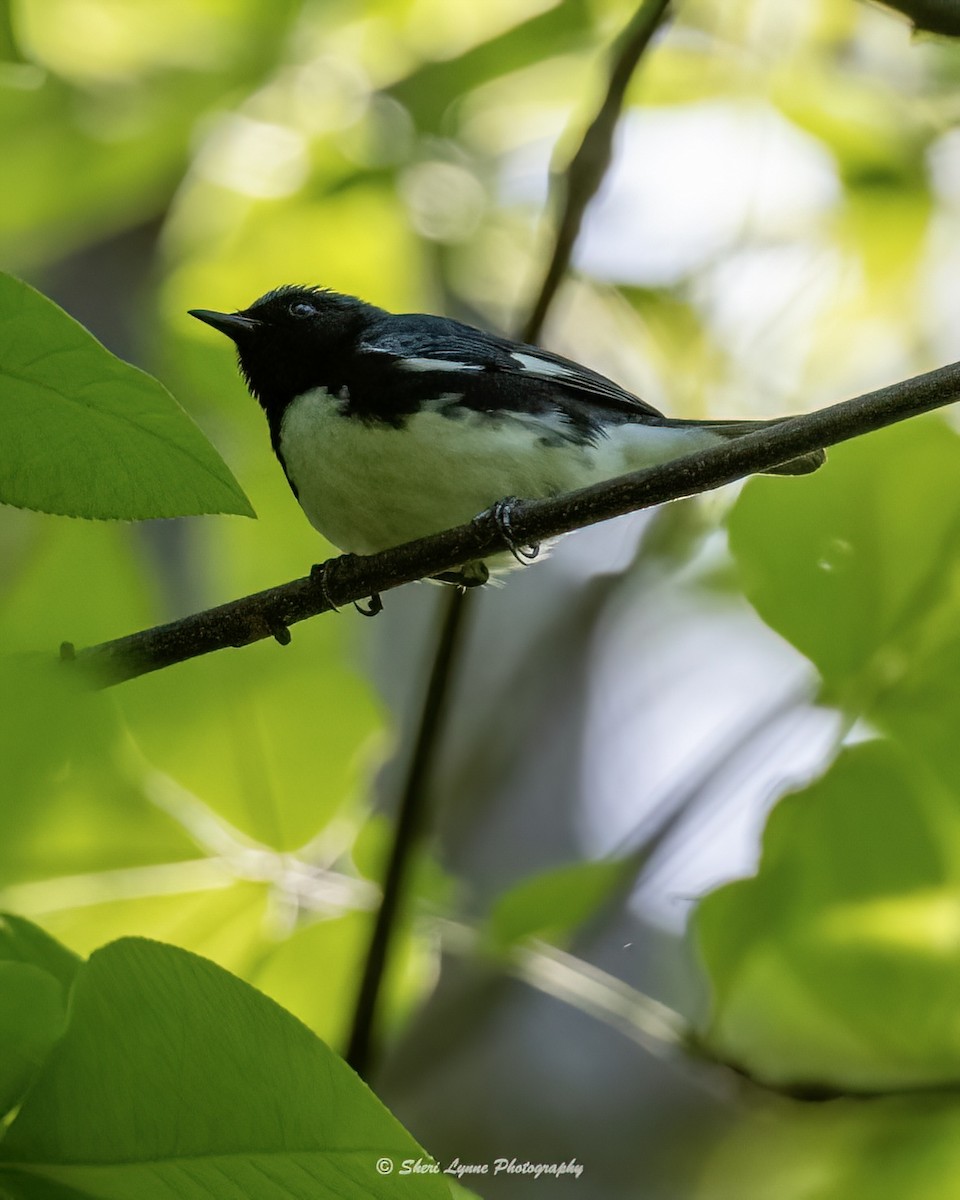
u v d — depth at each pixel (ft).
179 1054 14.88
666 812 33.37
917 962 28.63
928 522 27.68
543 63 41.83
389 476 32.45
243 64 39.65
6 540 31.01
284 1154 14.96
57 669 12.48
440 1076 45.73
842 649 27.73
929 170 42.24
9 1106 14.90
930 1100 28.91
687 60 41.27
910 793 27.55
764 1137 43.09
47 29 39.27
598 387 33.86
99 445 15.87
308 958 29.19
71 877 26.40
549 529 25.73
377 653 54.95
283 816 28.17
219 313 35.78
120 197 41.19
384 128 40.47
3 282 14.75
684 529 42.34
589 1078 46.09
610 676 50.90
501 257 44.50
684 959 39.09
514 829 49.75
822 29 41.14
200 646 25.40
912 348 44.57
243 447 36.42
